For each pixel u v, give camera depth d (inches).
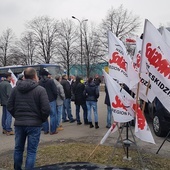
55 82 358.6
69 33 2023.9
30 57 2217.0
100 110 566.9
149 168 204.8
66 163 117.6
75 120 435.8
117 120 200.1
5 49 2265.0
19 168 196.1
